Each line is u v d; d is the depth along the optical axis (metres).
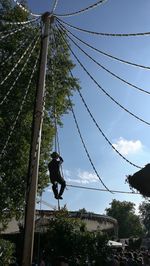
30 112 22.91
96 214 32.16
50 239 20.03
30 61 20.77
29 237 11.08
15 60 21.38
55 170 12.57
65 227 19.95
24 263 10.92
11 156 23.08
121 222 100.56
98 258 19.03
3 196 23.14
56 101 23.23
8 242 17.66
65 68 21.56
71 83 23.28
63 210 21.61
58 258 10.17
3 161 22.88
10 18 24.05
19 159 23.14
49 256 19.80
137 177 6.14
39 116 12.05
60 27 13.27
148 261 19.81
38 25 13.18
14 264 17.94
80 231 20.00
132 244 42.72
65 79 22.61
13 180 23.25
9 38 21.16
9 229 30.62
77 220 20.89
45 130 24.39
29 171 11.58
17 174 23.27
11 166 23.19
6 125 22.73
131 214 101.50
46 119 24.25
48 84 20.66
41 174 24.30
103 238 19.38
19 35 21.17
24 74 21.70
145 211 100.94
